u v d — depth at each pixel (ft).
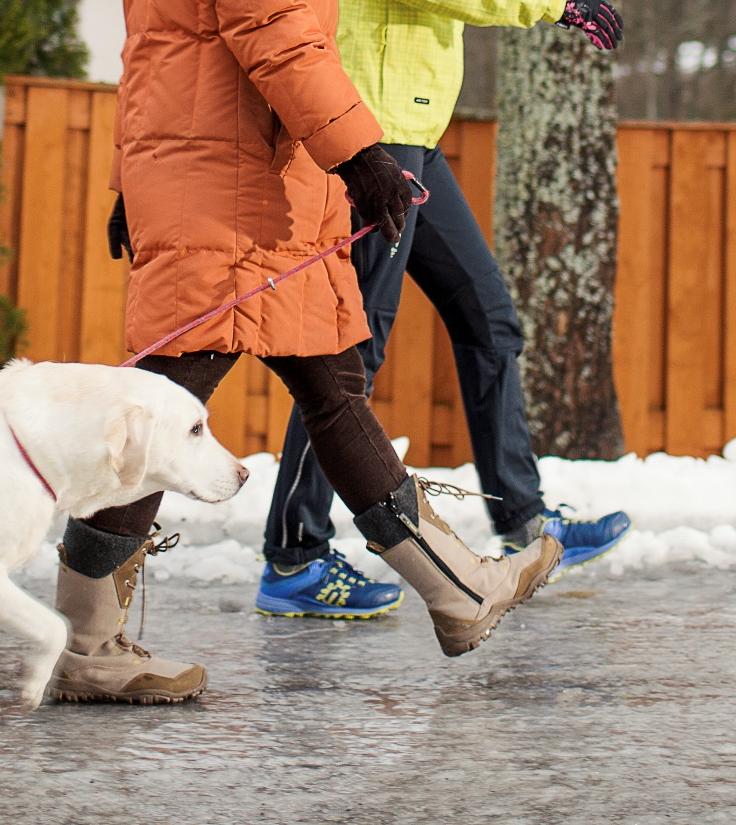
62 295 42.80
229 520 33.81
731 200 43.96
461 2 23.70
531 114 41.55
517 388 28.40
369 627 26.50
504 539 28.66
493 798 16.02
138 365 20.13
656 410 44.55
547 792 16.22
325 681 21.97
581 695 20.95
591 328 41.83
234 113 19.38
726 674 22.29
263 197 19.63
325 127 18.88
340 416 20.89
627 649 24.14
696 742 18.33
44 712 19.95
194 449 19.42
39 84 42.16
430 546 21.24
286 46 18.63
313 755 17.80
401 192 19.43
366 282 26.03
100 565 20.20
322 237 20.68
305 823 15.17
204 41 19.38
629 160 43.96
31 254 42.55
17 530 18.11
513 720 19.51
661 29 141.08
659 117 141.79
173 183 19.52
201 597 29.30
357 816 15.40
